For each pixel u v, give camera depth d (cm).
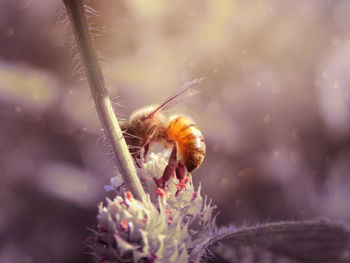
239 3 14
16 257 12
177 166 6
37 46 13
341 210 12
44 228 12
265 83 14
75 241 12
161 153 7
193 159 7
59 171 13
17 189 13
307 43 14
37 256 12
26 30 13
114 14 13
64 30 6
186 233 5
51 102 13
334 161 13
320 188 13
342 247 5
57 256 12
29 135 13
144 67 13
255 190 12
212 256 5
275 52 14
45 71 13
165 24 13
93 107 6
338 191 12
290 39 14
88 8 5
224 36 14
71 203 12
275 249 5
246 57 14
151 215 5
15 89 13
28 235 12
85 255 12
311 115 14
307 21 14
